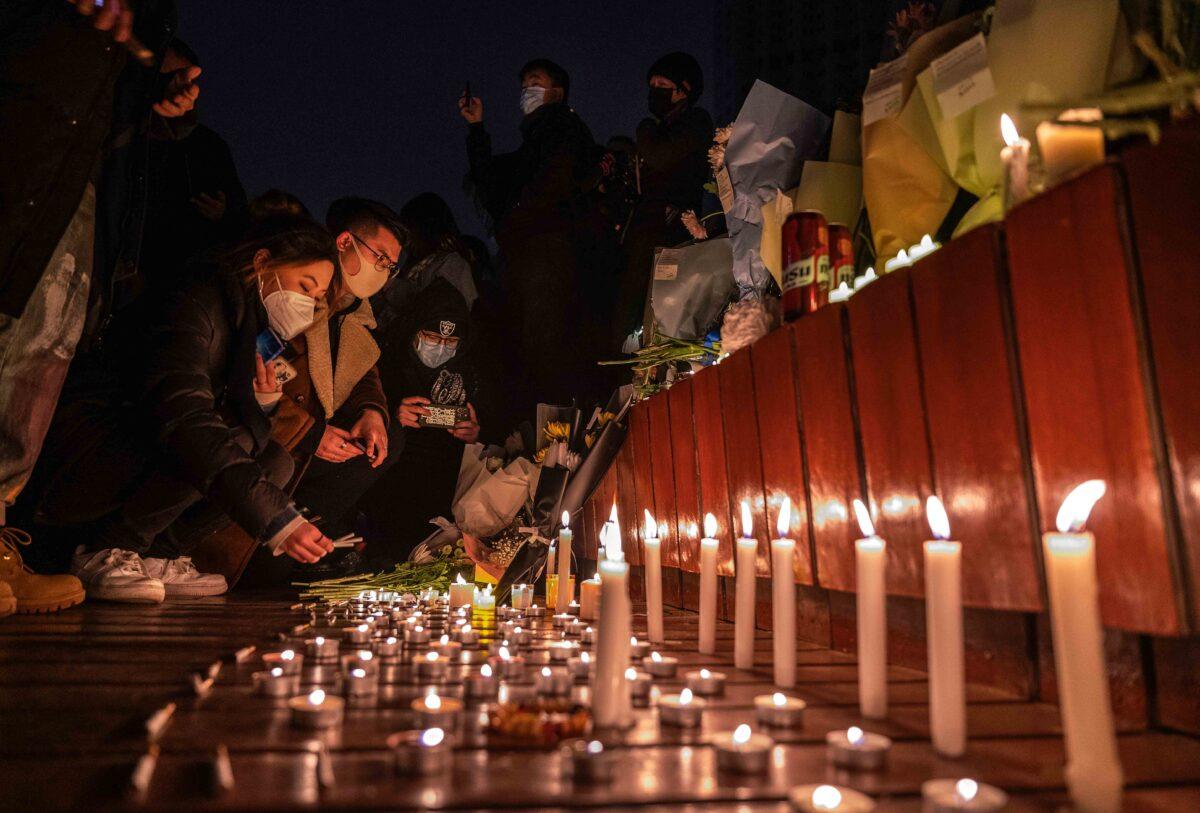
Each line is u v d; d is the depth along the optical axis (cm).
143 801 84
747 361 247
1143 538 114
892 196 229
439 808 84
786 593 156
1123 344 118
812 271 225
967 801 81
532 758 104
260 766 99
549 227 580
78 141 244
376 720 126
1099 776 79
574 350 580
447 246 573
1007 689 148
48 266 255
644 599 345
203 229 448
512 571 370
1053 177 138
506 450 432
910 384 169
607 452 370
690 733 118
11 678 162
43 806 82
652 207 550
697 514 292
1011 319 143
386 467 472
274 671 150
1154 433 113
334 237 425
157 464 330
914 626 176
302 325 358
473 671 174
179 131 411
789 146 306
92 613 287
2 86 236
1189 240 109
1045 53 182
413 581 394
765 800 88
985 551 147
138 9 291
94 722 123
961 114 202
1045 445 133
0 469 258
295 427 404
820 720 126
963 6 250
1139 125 124
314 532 303
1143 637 121
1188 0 152
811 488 210
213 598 360
